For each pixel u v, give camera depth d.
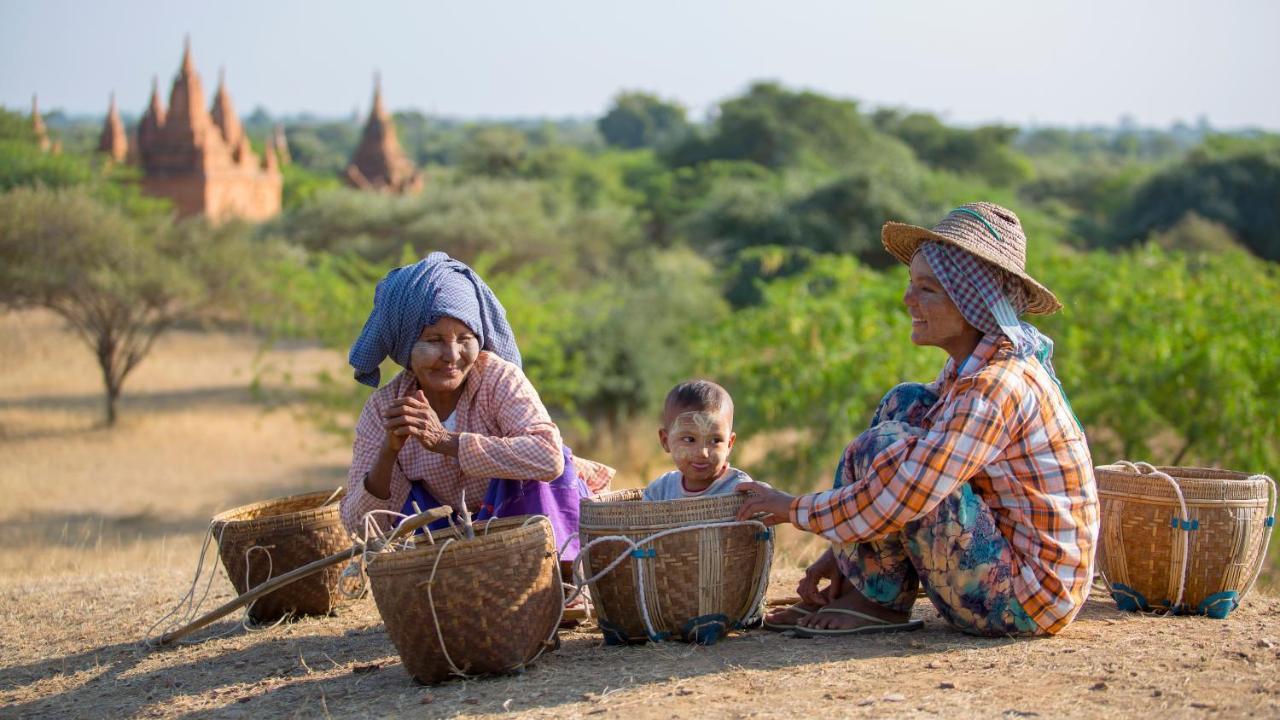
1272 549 9.72
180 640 4.87
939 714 3.14
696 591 3.94
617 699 3.46
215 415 24.00
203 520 15.09
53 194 22.44
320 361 30.31
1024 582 3.77
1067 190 76.88
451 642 3.73
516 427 4.28
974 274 3.73
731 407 4.25
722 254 38.75
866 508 3.68
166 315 24.22
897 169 42.06
